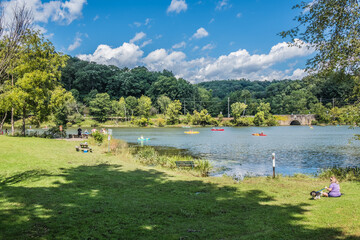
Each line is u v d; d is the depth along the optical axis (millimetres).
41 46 34125
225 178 17156
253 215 9070
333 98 126062
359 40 14523
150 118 130500
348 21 14125
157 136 65500
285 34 15672
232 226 7969
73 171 16141
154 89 161125
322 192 11836
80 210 8922
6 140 27844
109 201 10195
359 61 14883
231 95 159750
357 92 17734
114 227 7586
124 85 167000
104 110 126812
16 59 12141
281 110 146500
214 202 10828
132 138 58875
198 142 49969
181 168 21641
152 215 8844
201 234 7281
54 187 11992
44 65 35344
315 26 14828
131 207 9570
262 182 15695
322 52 15508
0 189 11133
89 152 26219
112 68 190625
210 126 120688
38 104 35062
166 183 14383
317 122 121000
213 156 32531
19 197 10055
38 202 9562
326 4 14078
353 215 8578
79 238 6742
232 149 39500
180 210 9523
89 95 148625
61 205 9352
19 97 32625
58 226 7441
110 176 15359
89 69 164875
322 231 7363
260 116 119438
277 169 24328
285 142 49500
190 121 125875
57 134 43125
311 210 9547
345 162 28203
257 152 36188
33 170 15523
